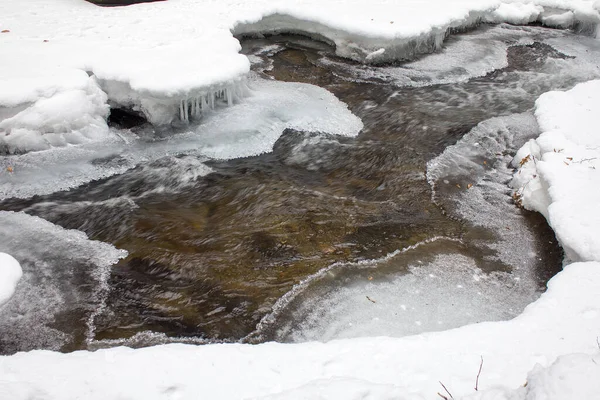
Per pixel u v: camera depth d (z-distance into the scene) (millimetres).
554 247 4832
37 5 9906
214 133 6930
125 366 2969
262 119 7234
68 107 6344
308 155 6617
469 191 5789
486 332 3252
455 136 7023
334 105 7801
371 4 10281
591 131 5918
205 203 5652
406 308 4156
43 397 2697
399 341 3180
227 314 4133
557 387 2162
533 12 11430
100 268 4668
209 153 6582
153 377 2885
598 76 8906
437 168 6238
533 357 2984
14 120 6160
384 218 5309
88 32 8266
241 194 5781
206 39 8062
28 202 5660
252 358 3055
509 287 4398
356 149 6754
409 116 7574
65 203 5664
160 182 6051
